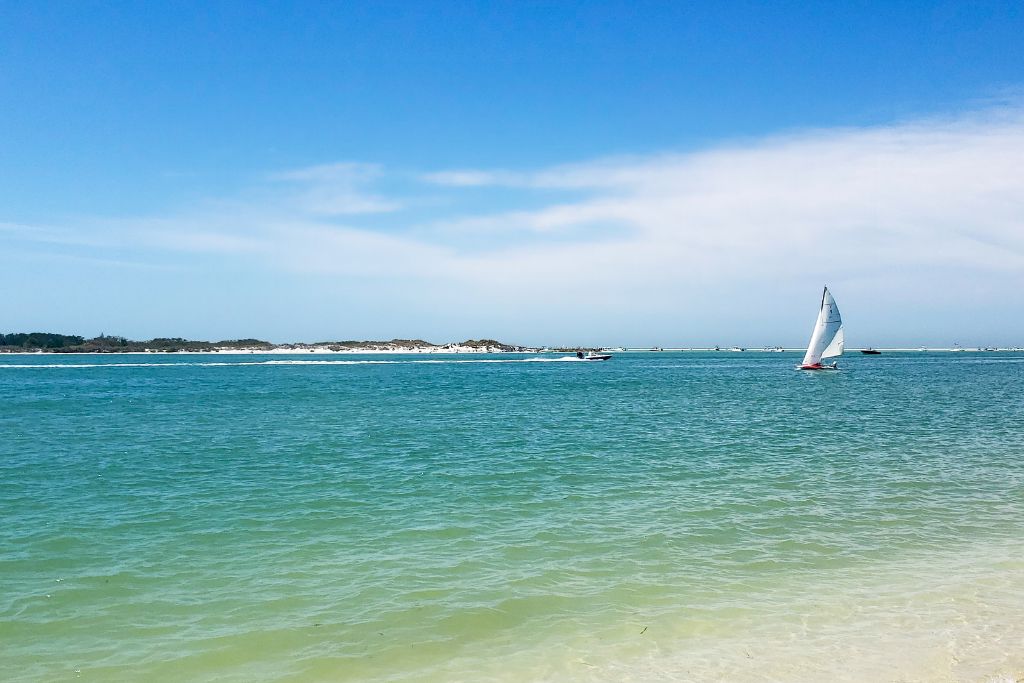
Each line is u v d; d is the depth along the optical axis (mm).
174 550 15156
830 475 23359
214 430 36375
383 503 19469
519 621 11406
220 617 11562
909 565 14156
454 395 64750
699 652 10297
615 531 16531
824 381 91250
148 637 10820
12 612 11742
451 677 9578
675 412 46500
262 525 17203
